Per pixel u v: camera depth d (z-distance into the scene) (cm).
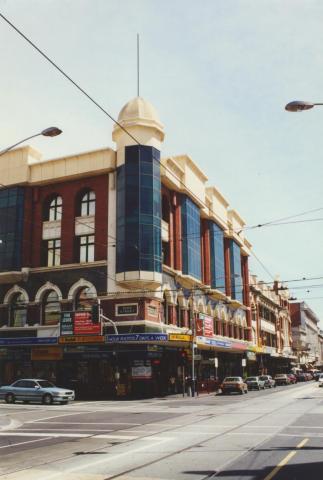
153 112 3969
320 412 2103
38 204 4153
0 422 1881
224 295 5238
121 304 3647
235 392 4222
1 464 1029
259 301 7481
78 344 3681
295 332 11456
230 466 967
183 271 4334
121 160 3847
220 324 5341
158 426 1670
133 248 3628
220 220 5444
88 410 2488
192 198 4631
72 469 959
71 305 3816
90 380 3719
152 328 3644
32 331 3888
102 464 1004
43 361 3872
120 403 3019
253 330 6931
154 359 3728
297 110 1520
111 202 3872
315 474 890
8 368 3956
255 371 7006
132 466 977
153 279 3606
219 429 1552
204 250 5103
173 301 4119
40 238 4091
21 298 4028
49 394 2925
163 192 4191
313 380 9200
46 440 1395
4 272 4003
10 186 4184
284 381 6475
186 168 4528
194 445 1230
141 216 3688
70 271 3891
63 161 4081
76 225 3997
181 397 3625
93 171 3941
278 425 1636
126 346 3606
